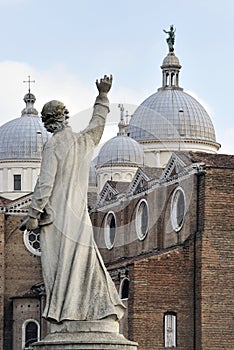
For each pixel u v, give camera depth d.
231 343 85.69
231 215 86.94
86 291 18.03
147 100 143.25
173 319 86.88
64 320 17.84
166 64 146.62
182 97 141.88
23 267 114.00
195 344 86.31
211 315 85.62
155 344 86.31
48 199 18.28
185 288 87.06
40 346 17.59
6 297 112.75
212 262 86.19
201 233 86.19
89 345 17.38
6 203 115.38
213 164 87.25
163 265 87.06
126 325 87.00
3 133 137.00
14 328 110.44
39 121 138.12
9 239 114.00
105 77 18.98
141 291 86.44
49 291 18.16
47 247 18.25
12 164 135.25
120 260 97.12
